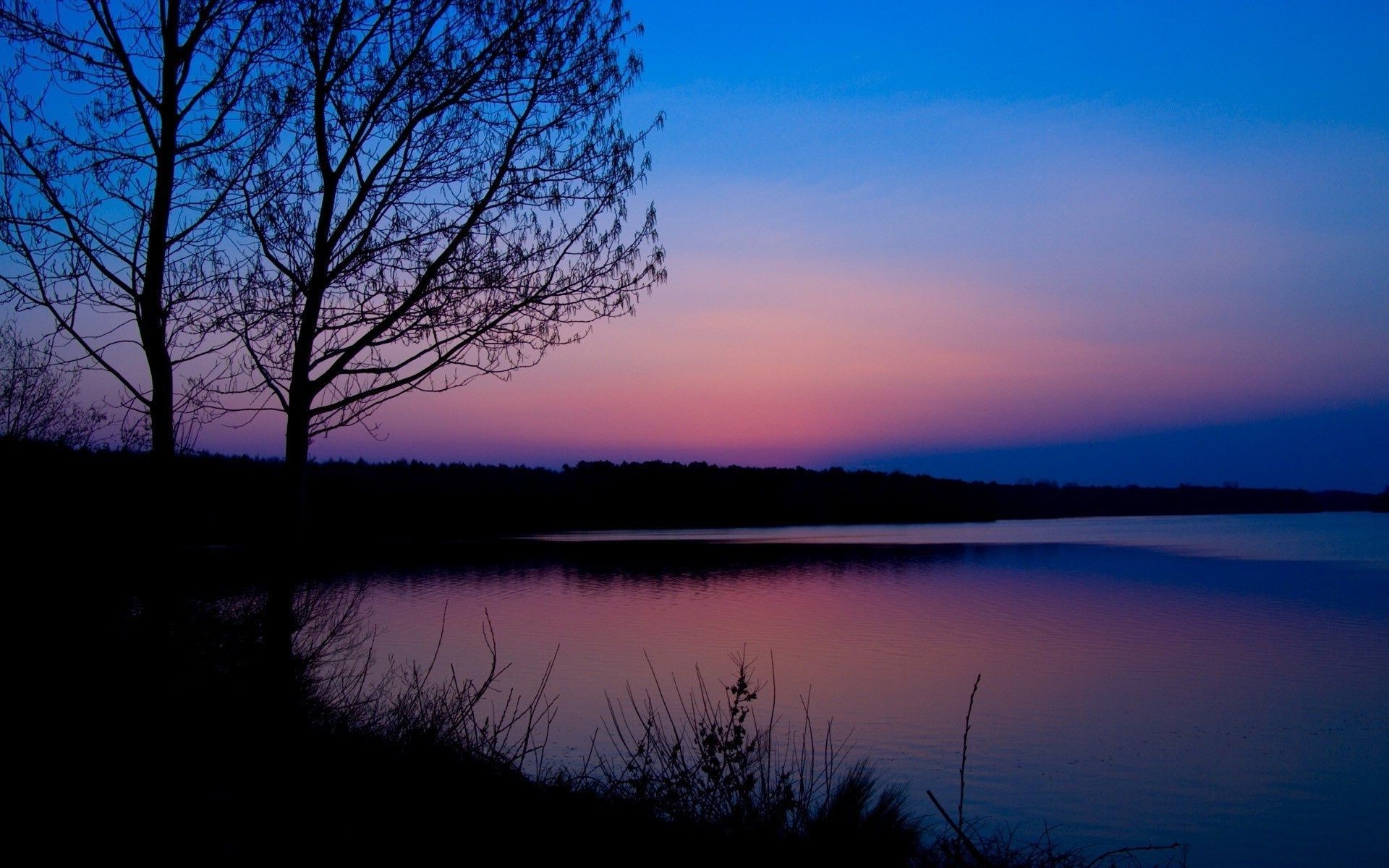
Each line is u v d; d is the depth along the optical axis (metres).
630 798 6.19
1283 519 154.25
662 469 106.75
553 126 9.12
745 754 6.47
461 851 5.08
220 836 4.86
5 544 6.40
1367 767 15.48
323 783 5.73
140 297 8.31
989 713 18.83
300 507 8.74
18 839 4.55
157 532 7.42
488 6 8.81
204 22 8.34
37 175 8.11
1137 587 44.88
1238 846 11.92
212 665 7.06
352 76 8.77
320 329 9.04
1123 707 19.66
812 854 5.82
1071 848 11.32
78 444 7.70
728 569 52.91
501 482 90.75
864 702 19.45
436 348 9.21
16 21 7.94
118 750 5.61
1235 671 24.02
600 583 44.12
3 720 5.57
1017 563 58.78
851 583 46.12
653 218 9.53
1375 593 42.19
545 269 9.27
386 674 10.71
